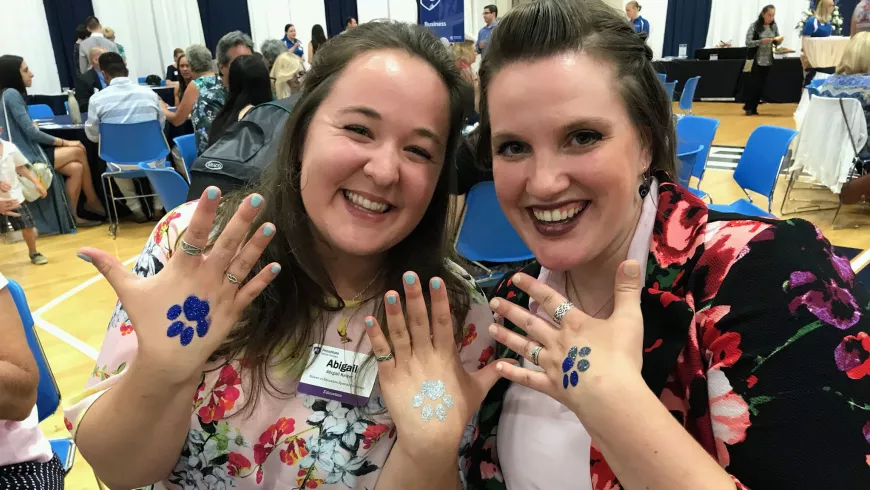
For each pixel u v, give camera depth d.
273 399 0.96
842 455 0.60
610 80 0.73
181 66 6.55
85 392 0.92
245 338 0.96
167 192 3.71
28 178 4.06
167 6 9.12
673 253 0.78
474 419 1.01
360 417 0.95
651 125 0.78
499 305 0.80
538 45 0.72
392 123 0.87
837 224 4.23
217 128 3.14
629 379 0.65
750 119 8.72
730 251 0.72
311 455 0.94
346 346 0.99
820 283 0.67
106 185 5.19
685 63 10.71
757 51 8.88
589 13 0.74
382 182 0.86
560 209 0.78
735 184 5.39
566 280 0.97
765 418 0.63
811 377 0.63
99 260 0.78
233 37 4.03
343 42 0.92
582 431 0.84
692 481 0.61
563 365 0.71
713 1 11.27
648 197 0.85
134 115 4.68
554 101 0.72
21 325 1.16
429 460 0.84
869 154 4.38
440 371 0.86
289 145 0.97
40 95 8.18
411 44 0.90
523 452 0.89
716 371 0.68
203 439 0.95
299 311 0.98
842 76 4.51
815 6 8.09
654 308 0.77
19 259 4.31
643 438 0.63
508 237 2.21
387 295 0.84
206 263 0.81
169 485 1.00
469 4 11.74
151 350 0.79
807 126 4.92
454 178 1.03
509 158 0.79
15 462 1.24
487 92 0.80
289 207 0.98
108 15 8.62
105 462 0.88
